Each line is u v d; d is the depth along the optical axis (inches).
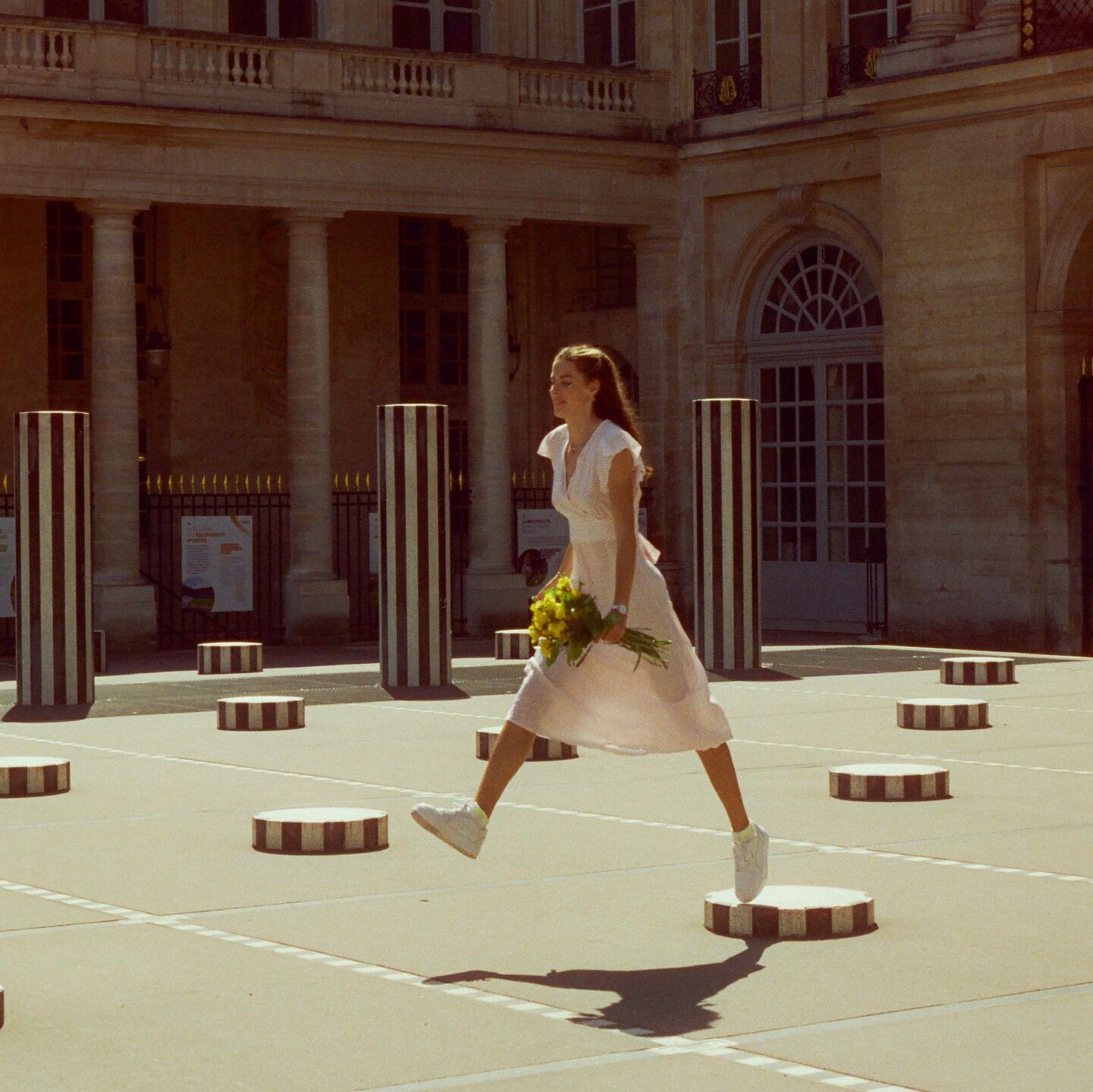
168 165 1133.1
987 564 1083.3
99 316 1125.7
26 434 761.6
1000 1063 254.1
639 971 308.0
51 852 421.1
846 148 1194.0
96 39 1112.2
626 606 325.1
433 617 831.7
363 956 319.3
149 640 1121.4
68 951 324.5
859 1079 247.0
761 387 1269.7
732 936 333.7
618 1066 253.3
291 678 892.0
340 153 1178.0
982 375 1082.7
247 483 1176.8
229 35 1146.0
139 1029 274.2
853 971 307.1
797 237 1244.5
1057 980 301.3
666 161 1279.5
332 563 1342.3
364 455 1387.8
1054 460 1061.1
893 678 855.1
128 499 1128.8
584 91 1259.8
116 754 603.8
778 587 1259.8
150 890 377.1
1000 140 1068.5
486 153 1221.7
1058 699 755.4
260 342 1346.0
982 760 573.6
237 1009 285.3
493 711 731.4
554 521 1261.1
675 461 1298.0
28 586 761.0
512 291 1434.5
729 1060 255.8
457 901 364.8
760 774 543.8
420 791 514.9
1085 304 1066.1
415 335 1423.5
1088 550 1054.4
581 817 466.6
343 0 1296.8
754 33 1253.1
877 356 1197.1
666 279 1288.1
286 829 419.2
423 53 1205.1
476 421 1238.3
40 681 761.0
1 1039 269.7
